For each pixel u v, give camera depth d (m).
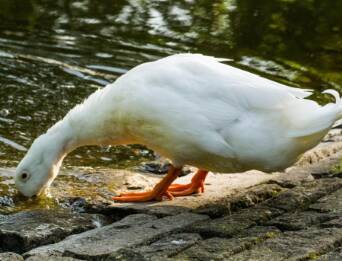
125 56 16.03
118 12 19.33
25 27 17.86
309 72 15.52
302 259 7.07
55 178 10.40
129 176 10.62
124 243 7.71
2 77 14.69
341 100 8.71
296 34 17.88
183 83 8.98
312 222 8.26
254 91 8.84
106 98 9.55
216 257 7.19
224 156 8.88
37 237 8.15
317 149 11.23
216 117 8.80
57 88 14.29
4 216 9.18
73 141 9.96
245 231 8.03
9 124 12.64
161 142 9.16
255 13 19.50
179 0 20.67
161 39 17.23
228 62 15.80
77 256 7.38
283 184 9.86
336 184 9.49
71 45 16.66
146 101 9.02
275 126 8.80
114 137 9.75
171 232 8.07
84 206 9.55
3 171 10.63
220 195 9.55
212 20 18.80
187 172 11.09
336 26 18.55
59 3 20.08
